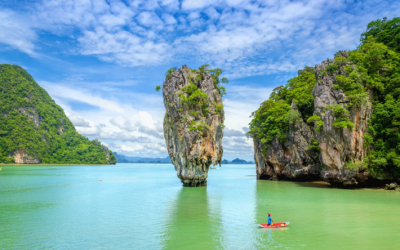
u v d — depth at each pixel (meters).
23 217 29.67
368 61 53.66
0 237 22.52
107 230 24.39
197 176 57.62
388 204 35.16
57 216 30.11
